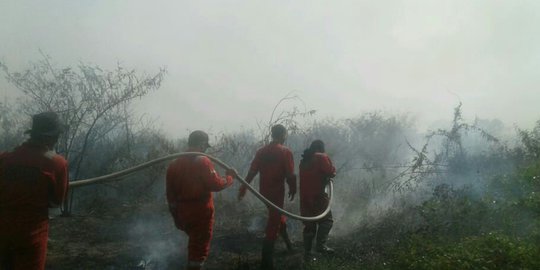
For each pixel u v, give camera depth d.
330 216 6.08
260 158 5.97
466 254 4.58
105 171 8.55
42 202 3.66
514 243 4.83
